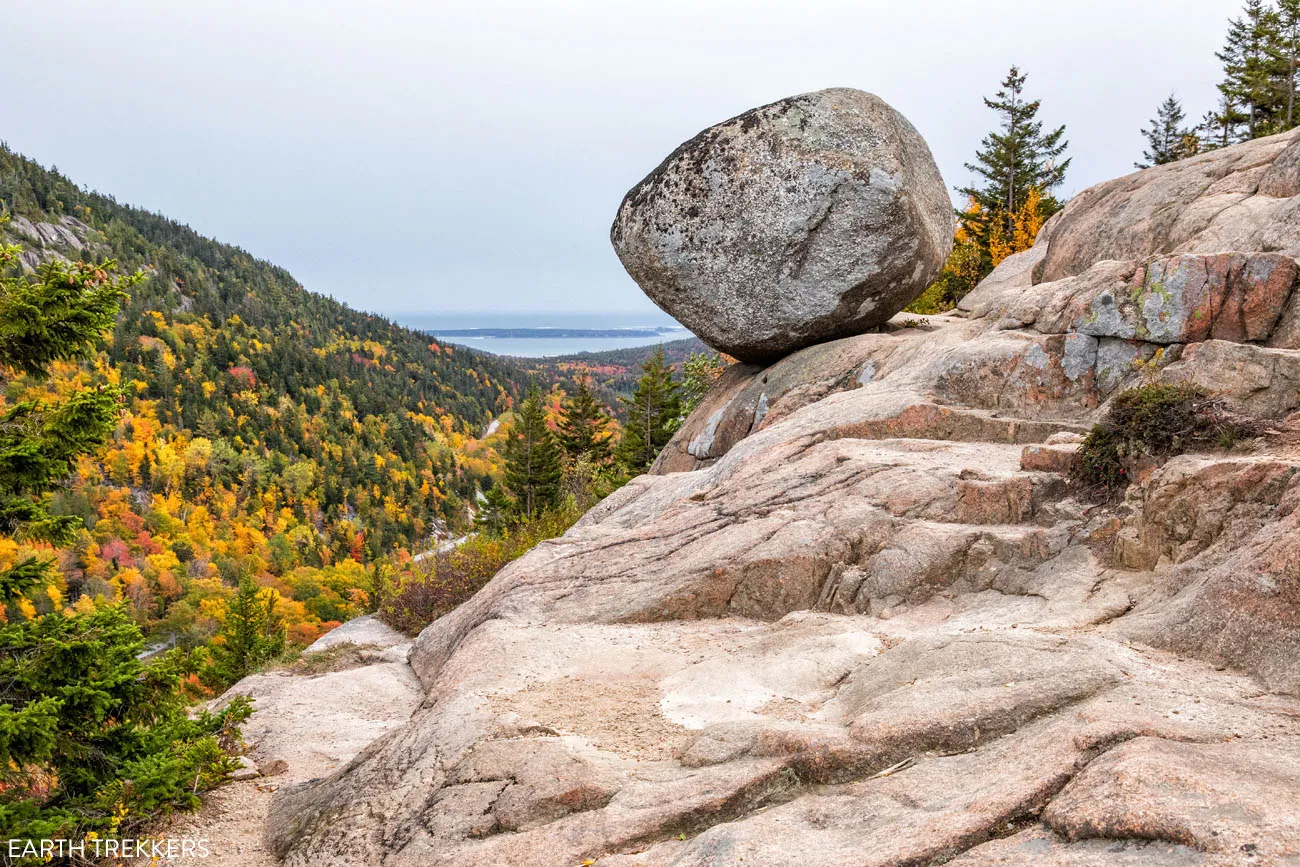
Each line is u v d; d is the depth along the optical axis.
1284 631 6.12
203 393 160.38
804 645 8.80
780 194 18.20
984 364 13.70
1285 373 9.66
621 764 6.55
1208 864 3.60
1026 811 4.54
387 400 191.12
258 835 7.68
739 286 19.25
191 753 8.20
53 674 7.36
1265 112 48.66
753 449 14.49
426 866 5.87
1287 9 45.16
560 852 5.44
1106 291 12.27
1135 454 9.30
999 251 44.12
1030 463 10.44
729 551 11.05
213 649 34.56
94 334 7.79
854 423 13.85
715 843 4.99
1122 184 19.62
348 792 7.50
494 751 6.97
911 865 4.32
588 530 14.57
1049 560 9.17
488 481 167.62
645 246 19.77
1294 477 7.33
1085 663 6.26
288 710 11.10
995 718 5.74
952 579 9.69
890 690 6.96
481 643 10.29
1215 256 11.23
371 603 26.83
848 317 19.14
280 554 117.50
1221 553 7.50
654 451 42.09
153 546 109.31
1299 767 4.46
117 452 127.06
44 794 7.70
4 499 7.42
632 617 10.84
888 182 17.66
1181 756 4.53
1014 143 51.59
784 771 5.82
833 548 10.50
